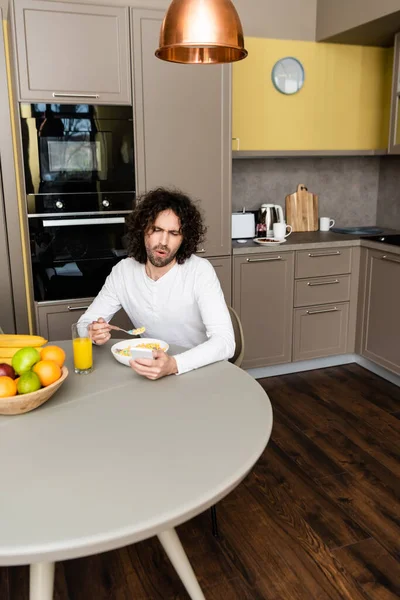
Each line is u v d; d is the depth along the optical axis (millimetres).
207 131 3045
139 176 2947
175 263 1887
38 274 2832
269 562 1848
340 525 2035
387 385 3342
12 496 978
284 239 3430
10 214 2951
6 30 2793
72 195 2809
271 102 3580
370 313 3467
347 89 3781
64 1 2656
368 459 2488
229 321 1778
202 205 3115
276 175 3846
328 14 3492
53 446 1150
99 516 921
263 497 2213
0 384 1244
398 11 2967
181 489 995
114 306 2020
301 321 3482
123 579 1781
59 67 2684
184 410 1313
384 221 4117
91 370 1575
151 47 2836
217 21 1424
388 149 3611
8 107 2832
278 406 3059
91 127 2787
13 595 1715
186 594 1718
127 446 1146
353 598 1688
